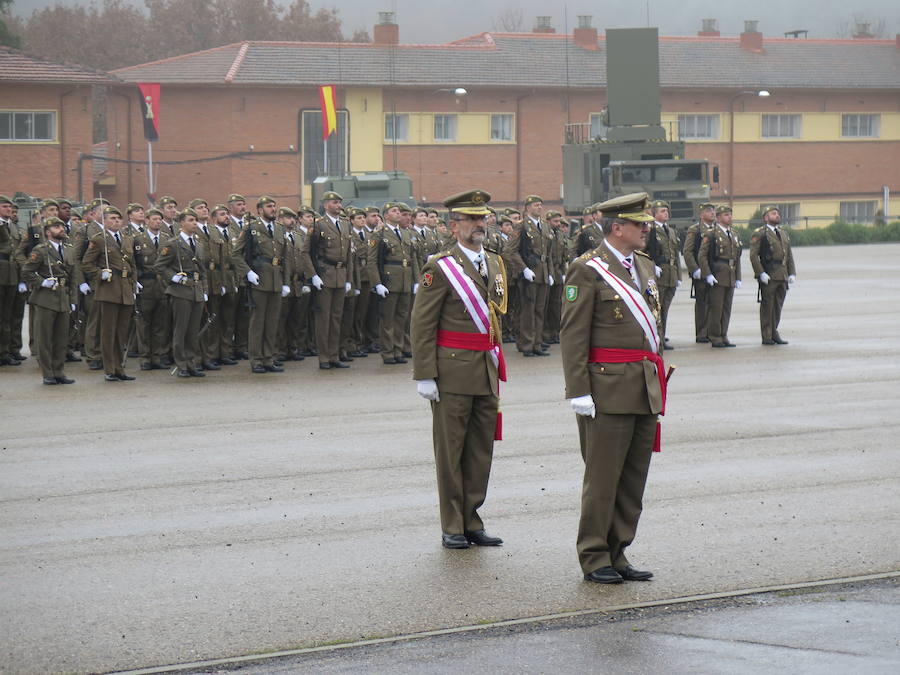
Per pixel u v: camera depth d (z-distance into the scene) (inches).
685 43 4168.3
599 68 3924.7
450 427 541.6
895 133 4237.2
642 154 2578.7
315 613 456.4
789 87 4047.7
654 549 531.5
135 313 1138.7
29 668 406.6
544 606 460.4
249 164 3622.0
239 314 1209.4
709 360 1146.7
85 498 633.0
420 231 1226.0
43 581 497.4
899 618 440.5
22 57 3373.5
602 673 393.4
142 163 3580.2
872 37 5497.1
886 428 796.6
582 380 483.2
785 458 709.3
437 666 402.3
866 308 1637.6
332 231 1124.5
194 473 689.0
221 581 495.8
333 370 1126.4
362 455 732.0
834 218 4133.9
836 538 543.8
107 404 927.0
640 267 499.8
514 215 1309.1
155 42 5772.6
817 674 389.1
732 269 1250.6
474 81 3757.4
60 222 1035.3
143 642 428.8
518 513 596.4
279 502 622.5
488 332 546.6
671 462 700.7
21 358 1191.6
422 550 537.6
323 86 3422.7
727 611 450.9
